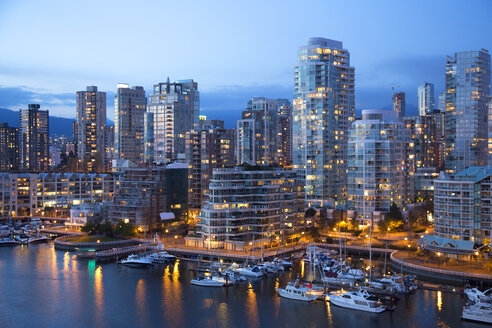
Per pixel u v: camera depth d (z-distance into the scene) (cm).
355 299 18038
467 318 16775
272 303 18750
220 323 16862
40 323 16900
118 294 19838
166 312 17862
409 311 17625
